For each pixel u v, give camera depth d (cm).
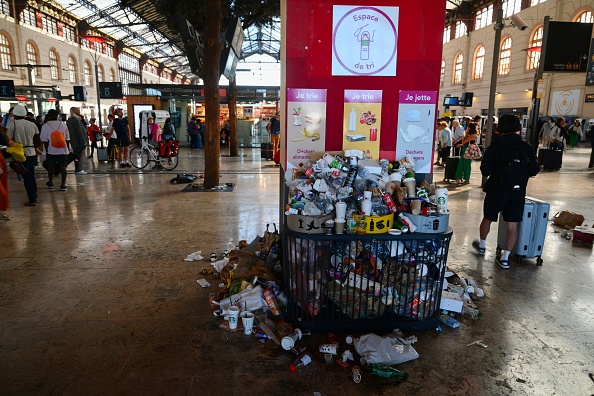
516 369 256
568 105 2516
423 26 331
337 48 329
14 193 831
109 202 751
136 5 2895
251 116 2625
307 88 334
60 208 698
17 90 1819
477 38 3372
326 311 298
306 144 342
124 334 292
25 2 2762
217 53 848
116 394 229
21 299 346
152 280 390
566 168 1329
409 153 350
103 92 2166
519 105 2903
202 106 2544
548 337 295
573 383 242
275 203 751
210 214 660
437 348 279
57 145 838
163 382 240
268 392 232
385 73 335
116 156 1334
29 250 474
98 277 396
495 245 517
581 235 526
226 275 372
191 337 290
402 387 238
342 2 322
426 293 295
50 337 287
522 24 878
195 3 1228
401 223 290
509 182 410
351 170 311
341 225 281
